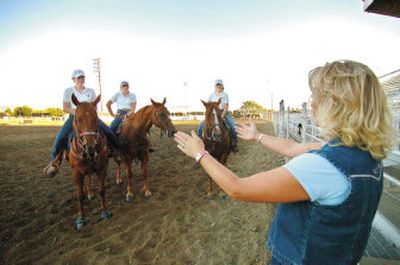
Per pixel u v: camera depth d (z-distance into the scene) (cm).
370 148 85
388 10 283
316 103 98
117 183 578
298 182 83
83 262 300
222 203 461
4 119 4788
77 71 429
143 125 476
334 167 82
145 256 309
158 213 426
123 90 582
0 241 347
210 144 496
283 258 94
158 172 686
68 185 577
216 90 623
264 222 383
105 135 446
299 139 830
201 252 313
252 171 689
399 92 330
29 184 584
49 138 1502
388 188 340
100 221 401
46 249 328
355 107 85
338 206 81
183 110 6875
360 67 90
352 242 84
